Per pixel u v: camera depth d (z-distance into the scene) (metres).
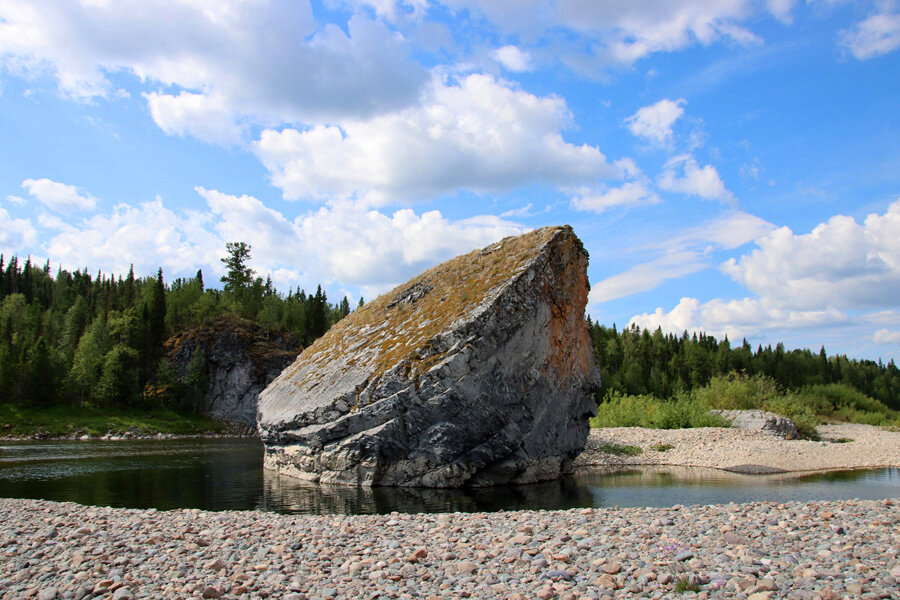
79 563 11.49
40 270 163.75
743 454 36.16
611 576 9.59
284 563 11.57
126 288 133.75
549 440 29.44
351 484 26.52
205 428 90.75
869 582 8.98
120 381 90.12
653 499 22.05
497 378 27.02
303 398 31.31
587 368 34.31
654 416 51.88
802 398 100.94
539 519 15.34
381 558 11.78
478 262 33.09
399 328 31.27
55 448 53.34
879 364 177.88
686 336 161.25
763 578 9.26
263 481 28.34
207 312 116.12
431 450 25.72
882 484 25.89
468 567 10.64
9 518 16.77
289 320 131.50
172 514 17.67
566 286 31.78
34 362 84.12
